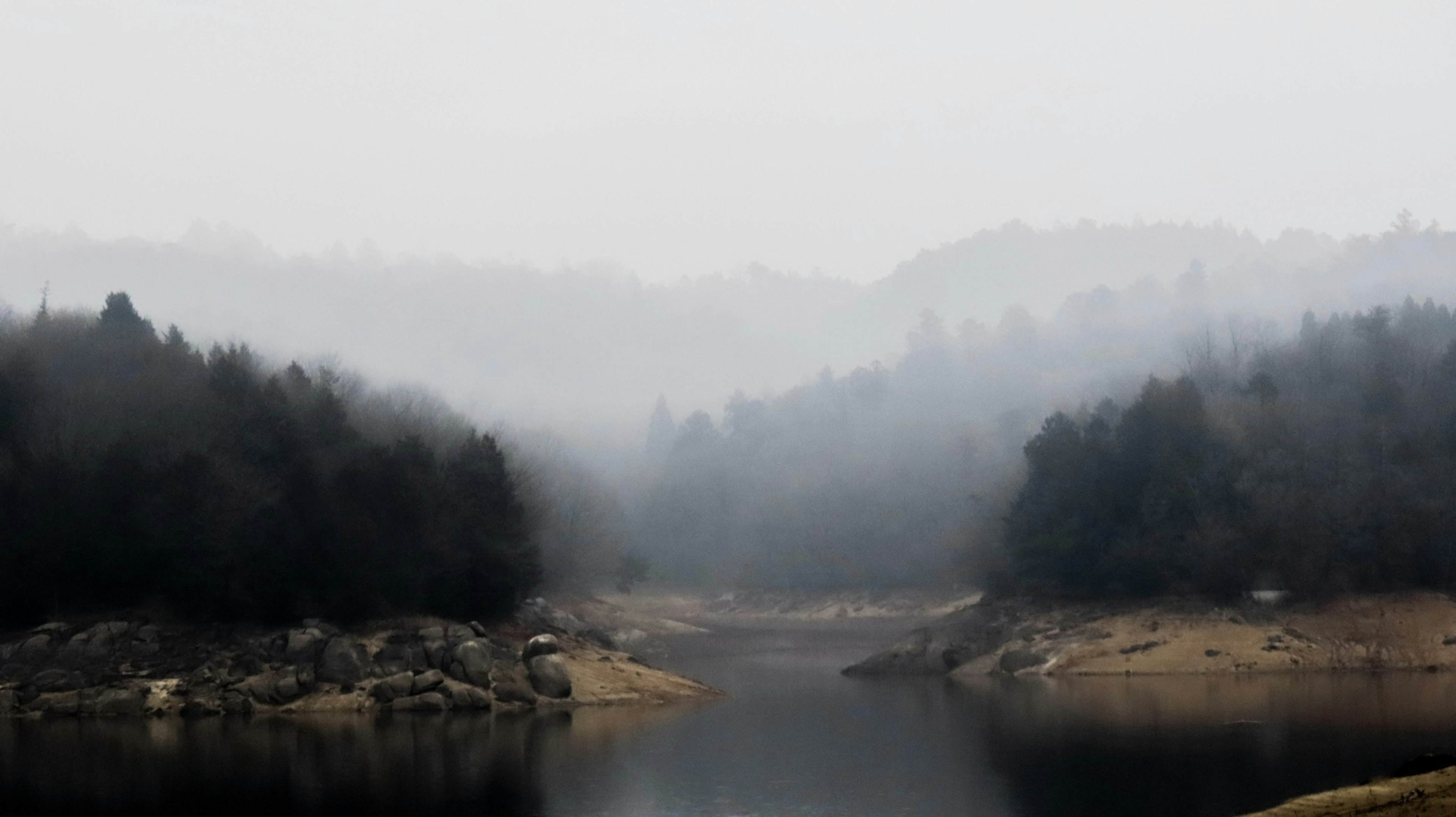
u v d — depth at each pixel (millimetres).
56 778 64250
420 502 101812
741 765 70375
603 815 57000
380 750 73188
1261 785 62406
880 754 74312
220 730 79500
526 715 89000
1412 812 46938
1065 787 63250
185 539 94000
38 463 97188
